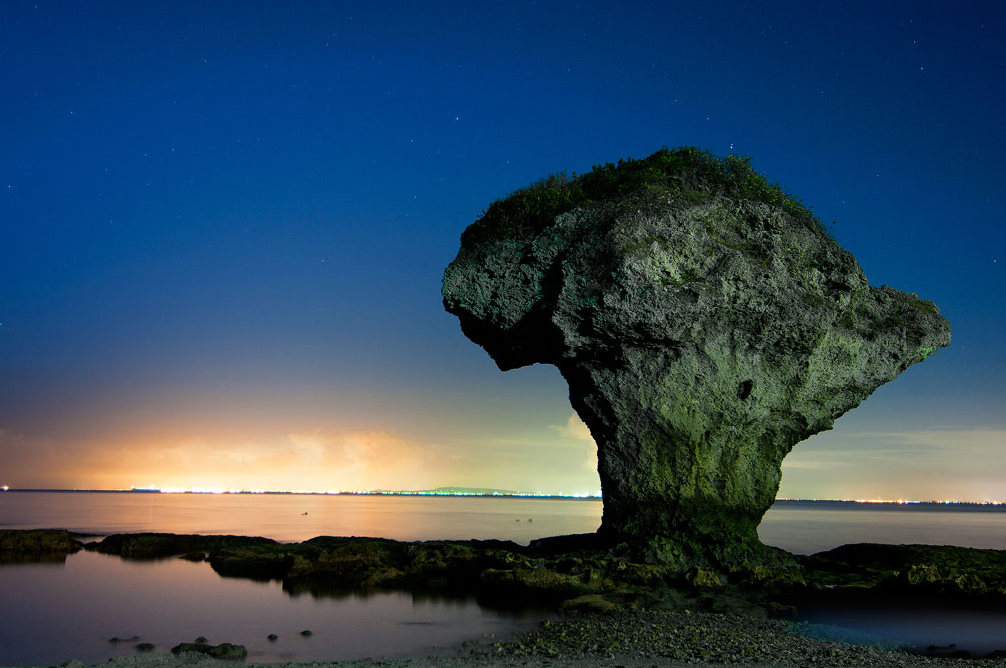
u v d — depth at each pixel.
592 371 24.50
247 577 29.48
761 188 25.11
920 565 21.56
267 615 22.00
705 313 22.94
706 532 23.45
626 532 24.20
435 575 26.44
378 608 22.70
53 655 17.50
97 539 47.94
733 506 24.31
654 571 22.05
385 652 17.11
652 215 23.14
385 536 55.22
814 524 90.75
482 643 17.42
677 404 23.91
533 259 24.36
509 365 28.17
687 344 23.41
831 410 25.55
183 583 28.25
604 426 24.97
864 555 25.73
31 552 38.00
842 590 20.88
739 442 24.59
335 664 14.98
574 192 25.48
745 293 23.20
